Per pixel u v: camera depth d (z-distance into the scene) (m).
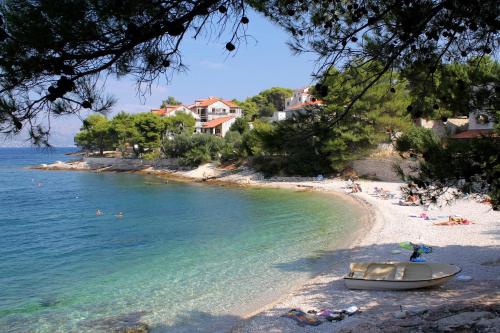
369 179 52.00
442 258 18.14
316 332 11.66
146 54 4.23
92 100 3.82
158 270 20.16
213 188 56.97
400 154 9.22
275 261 20.69
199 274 19.14
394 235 23.97
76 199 50.66
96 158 104.75
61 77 3.50
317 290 15.66
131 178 77.06
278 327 12.40
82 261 22.56
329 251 22.12
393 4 5.94
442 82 7.62
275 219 32.56
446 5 5.81
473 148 8.18
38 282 18.88
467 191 9.12
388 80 7.52
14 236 29.78
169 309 15.00
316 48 6.63
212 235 27.81
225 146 75.00
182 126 93.00
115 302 15.96
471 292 13.21
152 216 36.75
